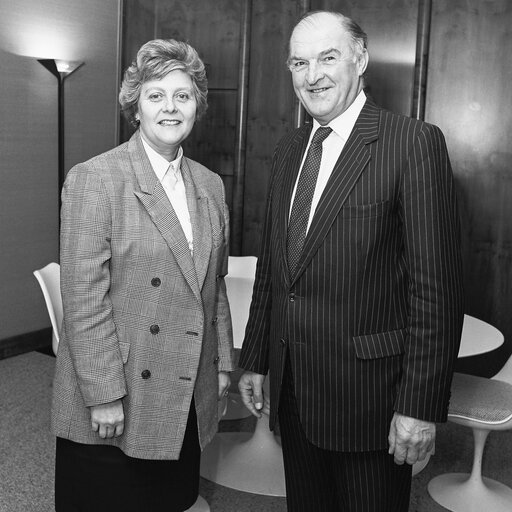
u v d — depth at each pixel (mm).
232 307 3125
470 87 4543
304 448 1899
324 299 1697
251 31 5203
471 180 4609
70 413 1954
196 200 2037
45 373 4367
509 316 4586
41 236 4977
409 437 1648
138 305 1905
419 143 1633
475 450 2951
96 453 1993
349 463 1783
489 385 2969
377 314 1687
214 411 2133
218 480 3037
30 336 4898
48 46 4863
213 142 5496
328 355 1707
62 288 1872
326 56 1681
